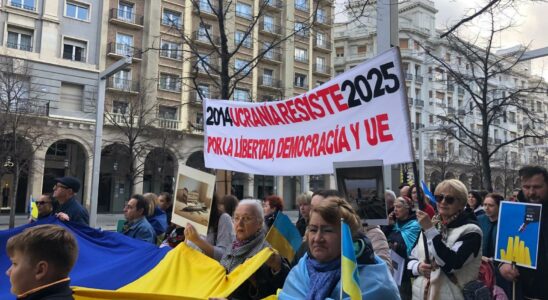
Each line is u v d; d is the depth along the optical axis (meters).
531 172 3.62
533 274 3.55
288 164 4.74
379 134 3.99
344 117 4.28
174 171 35.69
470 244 3.19
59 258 2.04
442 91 53.78
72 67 31.34
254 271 3.03
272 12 38.88
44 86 29.92
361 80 4.15
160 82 35.00
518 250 3.55
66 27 31.77
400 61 3.91
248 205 3.67
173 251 3.64
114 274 3.65
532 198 3.62
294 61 44.44
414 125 50.91
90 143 31.69
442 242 3.15
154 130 30.70
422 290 3.55
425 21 36.47
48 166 32.53
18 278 1.99
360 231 2.33
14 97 21.00
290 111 4.75
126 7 34.78
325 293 2.16
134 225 5.56
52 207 5.93
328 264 2.28
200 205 3.97
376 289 2.13
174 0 35.91
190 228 3.93
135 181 32.25
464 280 3.24
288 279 2.49
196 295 3.20
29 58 29.36
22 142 21.73
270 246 3.58
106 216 30.19
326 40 48.16
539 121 15.55
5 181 30.94
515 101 15.09
